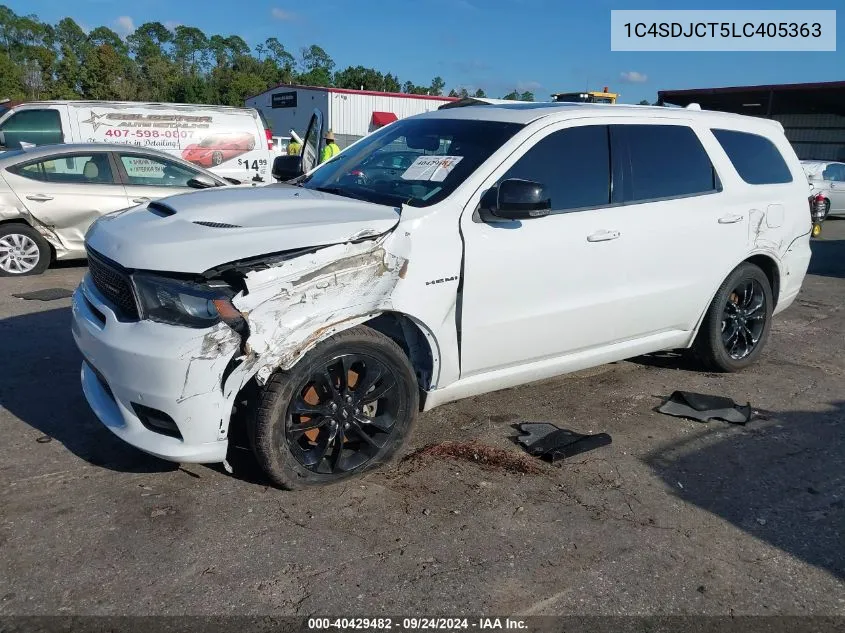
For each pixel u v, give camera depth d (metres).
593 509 3.41
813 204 13.66
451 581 2.83
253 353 3.01
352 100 33.88
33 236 7.96
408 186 3.91
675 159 4.65
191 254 3.05
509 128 4.05
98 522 3.11
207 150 12.25
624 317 4.44
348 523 3.19
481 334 3.80
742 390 5.11
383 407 3.60
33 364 5.00
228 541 3.02
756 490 3.67
